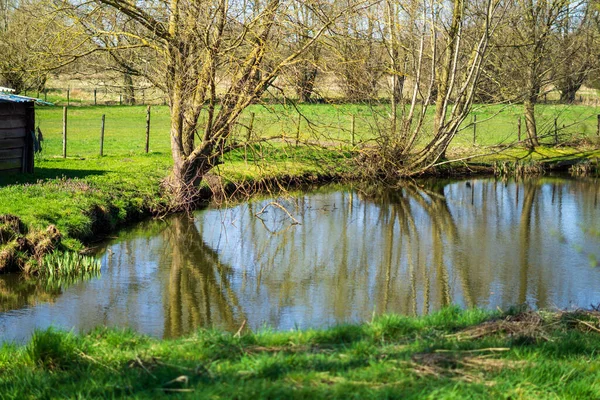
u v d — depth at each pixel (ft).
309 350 23.41
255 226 64.23
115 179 67.62
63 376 21.04
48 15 60.75
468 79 86.74
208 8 58.44
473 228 64.69
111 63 70.85
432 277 47.29
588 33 115.14
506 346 23.15
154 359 21.50
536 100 118.21
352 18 65.82
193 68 61.62
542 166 100.73
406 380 18.48
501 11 99.40
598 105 149.79
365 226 65.72
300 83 61.77
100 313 38.14
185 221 64.23
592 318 28.02
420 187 88.38
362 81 72.23
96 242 54.60
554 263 51.06
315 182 86.74
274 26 60.59
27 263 45.29
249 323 36.63
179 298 41.63
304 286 44.96
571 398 18.42
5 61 66.08
